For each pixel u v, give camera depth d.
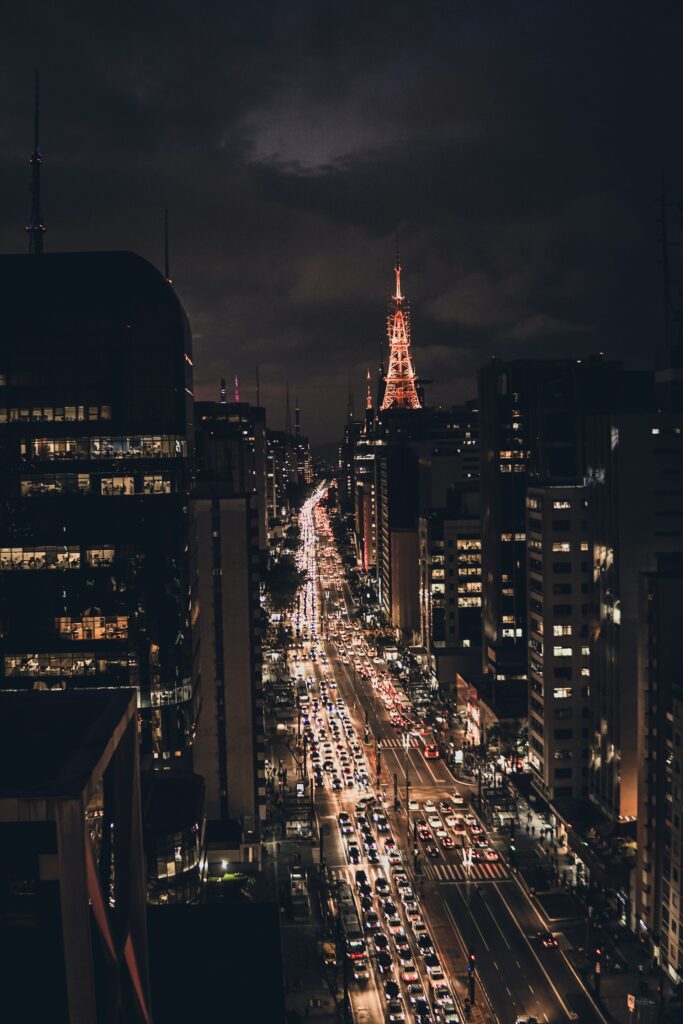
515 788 198.88
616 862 147.50
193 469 173.25
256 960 78.56
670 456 165.00
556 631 188.50
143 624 154.12
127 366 153.38
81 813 34.75
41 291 153.62
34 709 44.28
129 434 153.38
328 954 135.88
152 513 153.62
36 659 153.75
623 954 137.75
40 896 38.59
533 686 196.88
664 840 134.00
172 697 156.62
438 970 130.88
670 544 165.00
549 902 152.25
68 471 152.88
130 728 44.59
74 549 153.12
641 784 140.88
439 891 157.62
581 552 188.62
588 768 185.62
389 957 134.50
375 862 169.00
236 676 178.25
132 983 43.62
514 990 127.44
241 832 170.12
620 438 164.75
